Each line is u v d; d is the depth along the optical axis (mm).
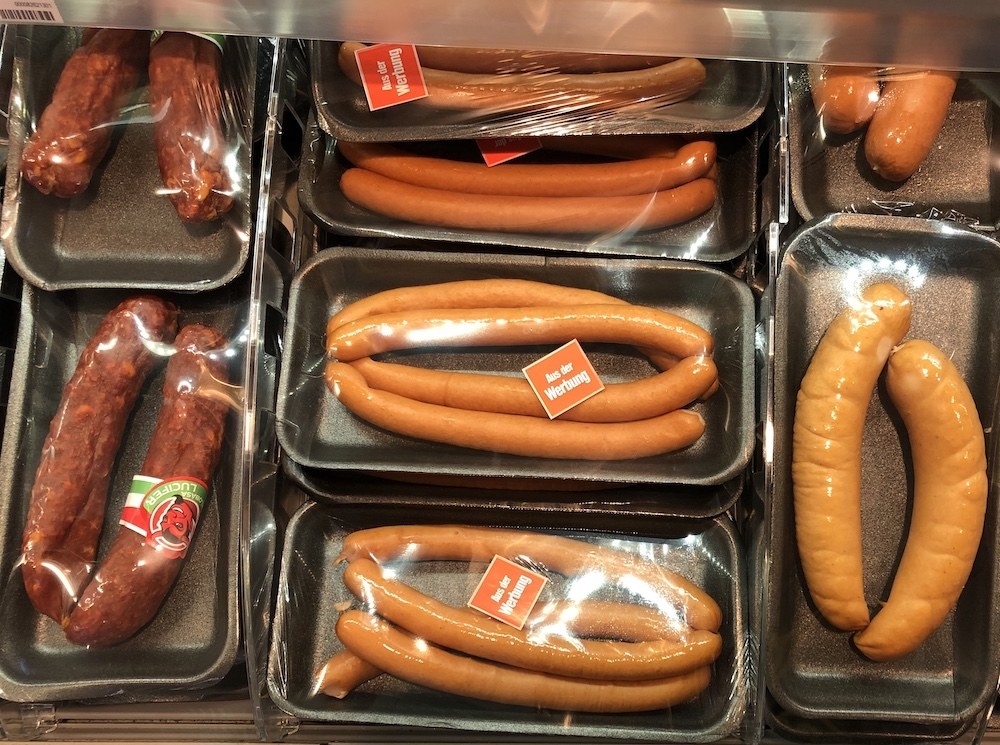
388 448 1683
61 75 1654
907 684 1618
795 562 1638
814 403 1581
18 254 1629
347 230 1722
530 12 1351
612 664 1473
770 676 1534
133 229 1721
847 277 1737
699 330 1628
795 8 1336
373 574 1554
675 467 1619
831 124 1699
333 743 1540
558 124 1650
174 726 1584
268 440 1646
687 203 1694
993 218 1729
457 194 1706
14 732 1557
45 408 1657
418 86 1640
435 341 1666
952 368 1583
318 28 1402
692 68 1597
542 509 1618
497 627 1505
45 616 1606
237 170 1675
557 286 1698
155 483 1525
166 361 1678
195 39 1654
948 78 1630
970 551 1525
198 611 1629
